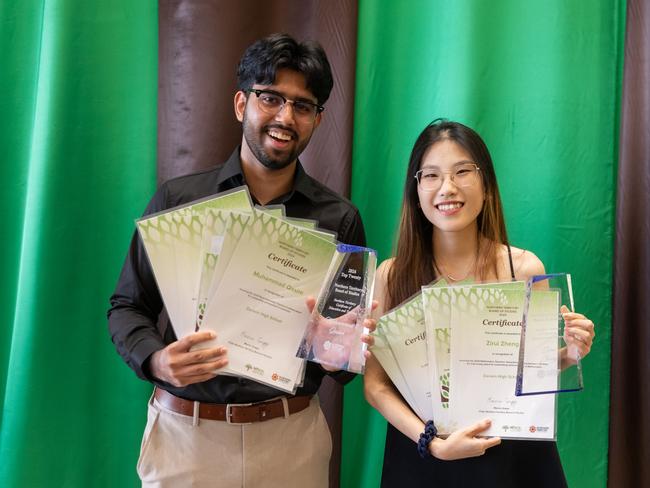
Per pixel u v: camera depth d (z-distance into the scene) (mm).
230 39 1766
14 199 1841
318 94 1355
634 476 1732
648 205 1687
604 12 1801
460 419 1215
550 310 1195
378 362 1412
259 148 1345
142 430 1836
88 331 1812
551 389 1180
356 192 1851
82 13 1791
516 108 1816
